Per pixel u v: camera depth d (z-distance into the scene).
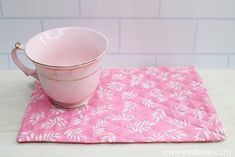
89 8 0.83
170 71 0.88
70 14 0.84
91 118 0.72
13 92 0.82
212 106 0.75
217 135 0.67
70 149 0.65
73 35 0.77
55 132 0.68
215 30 0.87
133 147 0.66
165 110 0.74
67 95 0.69
